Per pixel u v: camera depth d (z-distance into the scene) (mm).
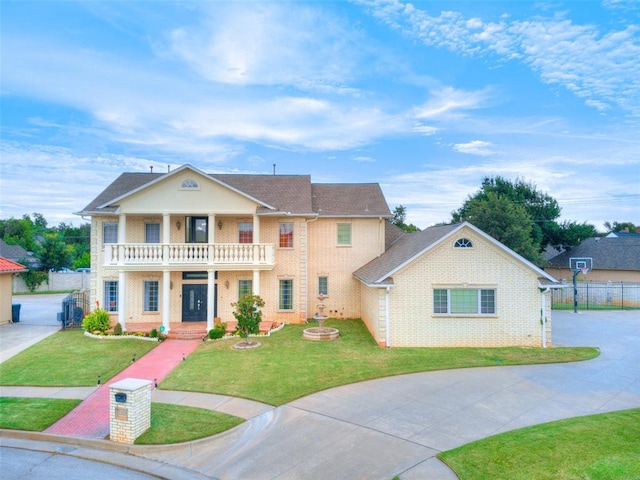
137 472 8531
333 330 20484
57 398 12508
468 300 18578
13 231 59875
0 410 11523
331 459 8836
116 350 17969
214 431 10117
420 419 10781
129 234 22984
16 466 8781
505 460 8500
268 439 9812
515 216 35125
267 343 19109
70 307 23312
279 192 25453
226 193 21797
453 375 14445
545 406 11648
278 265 23766
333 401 12039
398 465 8500
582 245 44031
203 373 14758
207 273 23484
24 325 23859
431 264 18516
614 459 8414
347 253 25422
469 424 10477
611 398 12289
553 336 20844
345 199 26844
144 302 23047
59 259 46750
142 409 10055
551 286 18188
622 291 32156
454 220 48344
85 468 8703
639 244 39562
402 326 18500
